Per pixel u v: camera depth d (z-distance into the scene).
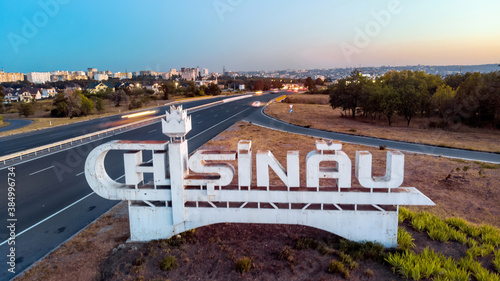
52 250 9.70
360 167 9.21
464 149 25.78
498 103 36.62
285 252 8.85
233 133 33.69
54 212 12.99
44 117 57.28
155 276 8.07
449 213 12.87
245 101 84.06
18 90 118.31
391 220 9.39
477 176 17.73
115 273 8.19
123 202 13.73
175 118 9.48
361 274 8.06
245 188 10.00
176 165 9.55
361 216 9.47
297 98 89.25
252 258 8.69
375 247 9.23
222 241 9.77
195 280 7.88
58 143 25.64
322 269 8.24
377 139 30.66
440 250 9.25
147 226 10.05
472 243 9.42
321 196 9.49
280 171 9.54
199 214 9.86
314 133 34.25
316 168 9.43
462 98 39.38
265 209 9.71
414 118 46.25
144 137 30.42
